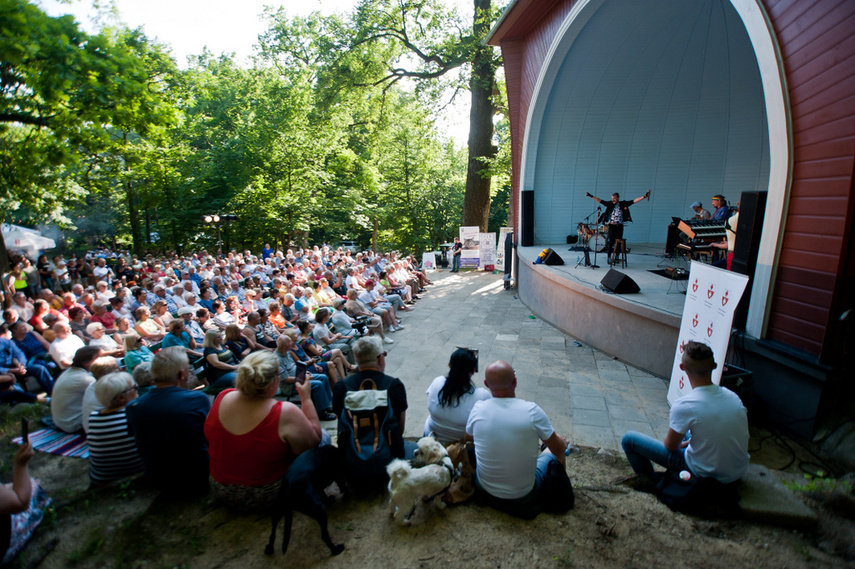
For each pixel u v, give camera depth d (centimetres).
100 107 755
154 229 3022
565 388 648
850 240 420
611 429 522
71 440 423
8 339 550
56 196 1565
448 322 1088
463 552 270
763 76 498
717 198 957
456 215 3312
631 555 268
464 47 1912
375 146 2775
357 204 2684
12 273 1111
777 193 491
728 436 301
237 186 2367
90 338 689
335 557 266
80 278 1642
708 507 306
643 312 690
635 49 1187
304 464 270
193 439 313
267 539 282
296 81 2314
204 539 282
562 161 1475
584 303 867
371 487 331
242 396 281
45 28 651
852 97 404
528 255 1297
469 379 364
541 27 1204
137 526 294
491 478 297
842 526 294
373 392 309
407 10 2045
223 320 814
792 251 482
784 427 494
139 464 348
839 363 440
